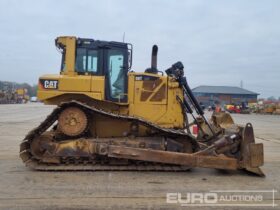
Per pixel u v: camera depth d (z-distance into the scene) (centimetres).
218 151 844
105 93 905
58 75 899
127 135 894
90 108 844
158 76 931
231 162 830
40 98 879
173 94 931
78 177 779
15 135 1688
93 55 916
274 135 1977
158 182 754
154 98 927
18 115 3544
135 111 923
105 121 898
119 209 575
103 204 599
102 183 734
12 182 734
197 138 955
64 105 843
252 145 830
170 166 862
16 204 591
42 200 614
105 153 833
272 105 6209
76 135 852
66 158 848
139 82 926
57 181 744
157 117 927
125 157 830
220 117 980
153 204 606
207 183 758
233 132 862
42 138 846
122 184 730
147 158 829
